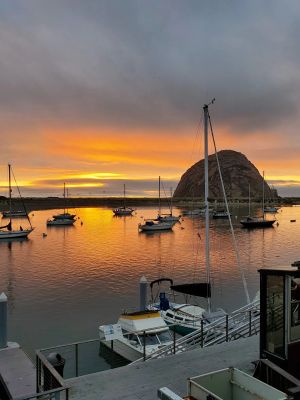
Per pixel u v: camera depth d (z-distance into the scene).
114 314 26.98
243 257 53.28
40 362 9.56
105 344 19.86
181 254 55.62
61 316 26.59
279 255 55.12
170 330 20.61
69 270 43.56
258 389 7.09
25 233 76.31
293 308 8.98
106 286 35.66
